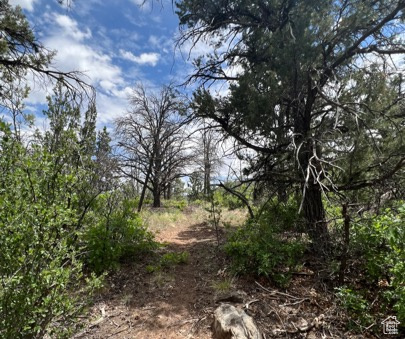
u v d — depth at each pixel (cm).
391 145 571
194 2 684
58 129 391
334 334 360
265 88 597
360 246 447
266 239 544
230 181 813
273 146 681
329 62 637
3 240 212
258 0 644
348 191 614
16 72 717
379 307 409
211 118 734
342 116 589
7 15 659
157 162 1822
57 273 226
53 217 243
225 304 401
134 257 603
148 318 392
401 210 358
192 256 648
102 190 591
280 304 420
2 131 241
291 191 723
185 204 1909
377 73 593
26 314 215
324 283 467
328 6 550
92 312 400
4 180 239
